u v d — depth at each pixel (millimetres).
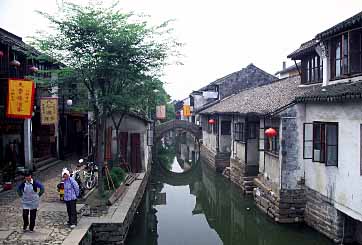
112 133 21875
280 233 14234
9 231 10320
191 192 24984
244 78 39844
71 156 25781
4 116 17203
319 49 14969
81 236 10016
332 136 12516
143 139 22344
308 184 14203
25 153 18672
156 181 29156
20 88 14414
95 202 14016
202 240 14977
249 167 20953
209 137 33688
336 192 12109
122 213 12594
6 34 18234
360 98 10430
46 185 16156
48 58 14070
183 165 38875
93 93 14641
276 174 15312
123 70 13492
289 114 14422
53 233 10242
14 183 16297
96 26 13172
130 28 13586
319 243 13156
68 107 23484
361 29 12219
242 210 17984
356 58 12438
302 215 14516
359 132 10828
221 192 23688
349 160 11344
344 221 12086
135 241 15109
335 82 13828
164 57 14570
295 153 14477
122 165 21406
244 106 21766
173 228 16703
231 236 15602
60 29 13469
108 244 11445
